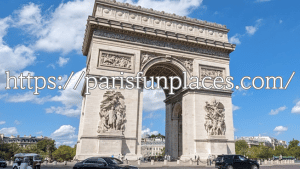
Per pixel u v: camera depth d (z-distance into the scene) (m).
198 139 67.19
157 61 70.06
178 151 83.19
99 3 67.75
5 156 181.75
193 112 69.44
